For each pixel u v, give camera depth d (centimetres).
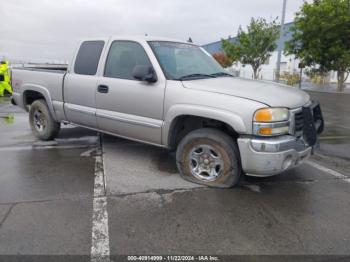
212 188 383
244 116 336
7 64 1370
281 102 346
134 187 386
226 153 368
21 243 266
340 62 1944
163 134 405
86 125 508
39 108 588
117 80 444
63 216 312
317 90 2180
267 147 330
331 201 357
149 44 430
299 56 2116
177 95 382
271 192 378
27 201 344
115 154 523
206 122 397
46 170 443
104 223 300
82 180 407
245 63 2538
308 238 281
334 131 763
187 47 491
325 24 1836
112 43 466
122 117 442
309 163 497
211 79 417
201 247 266
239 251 261
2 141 604
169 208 332
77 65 505
